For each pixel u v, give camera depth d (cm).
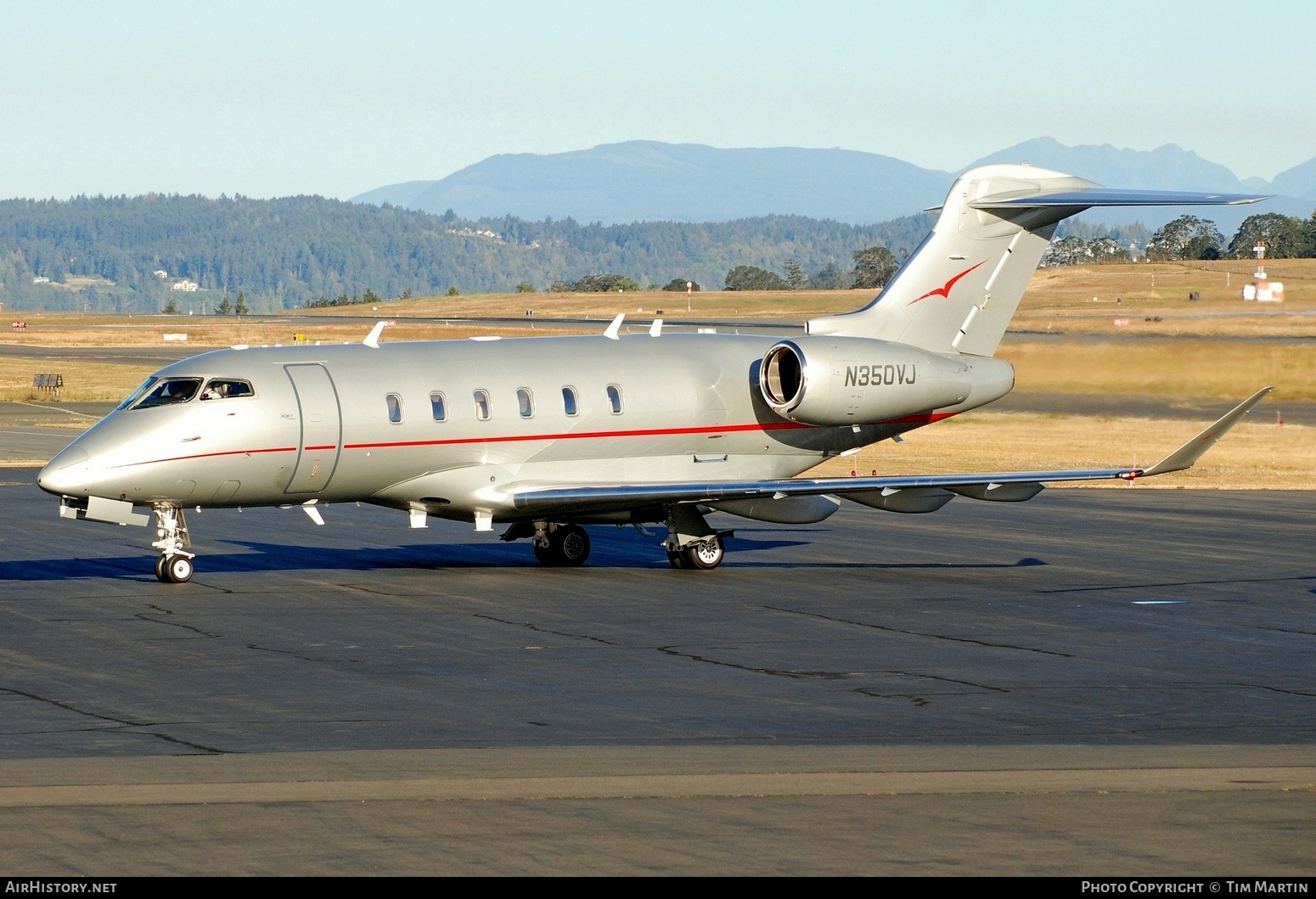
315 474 6869
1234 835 2942
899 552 8150
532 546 7994
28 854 2792
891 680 4841
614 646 5397
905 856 2805
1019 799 3225
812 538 8719
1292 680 4906
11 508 9512
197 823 3002
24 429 15875
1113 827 2998
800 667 5044
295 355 6988
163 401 6662
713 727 4134
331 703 4412
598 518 7412
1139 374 19175
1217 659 5269
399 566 7381
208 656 5119
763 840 2897
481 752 3766
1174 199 7738
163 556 6769
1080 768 3572
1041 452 13750
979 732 4088
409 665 5012
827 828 2992
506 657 5172
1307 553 8138
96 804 3148
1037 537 8800
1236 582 7125
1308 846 2873
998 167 8175
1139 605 6431
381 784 3359
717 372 7781
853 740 3962
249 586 6700
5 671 4841
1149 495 11112
